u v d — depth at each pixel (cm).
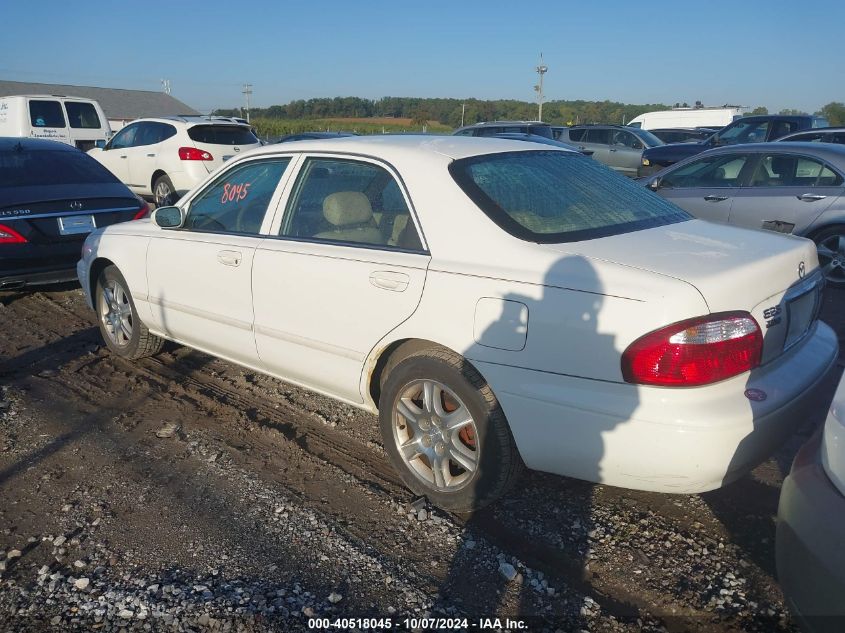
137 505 339
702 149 1521
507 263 297
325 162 380
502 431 303
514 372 292
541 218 319
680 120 3478
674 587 281
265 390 478
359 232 354
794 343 311
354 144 375
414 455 342
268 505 339
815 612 206
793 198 749
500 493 313
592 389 274
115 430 419
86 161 739
